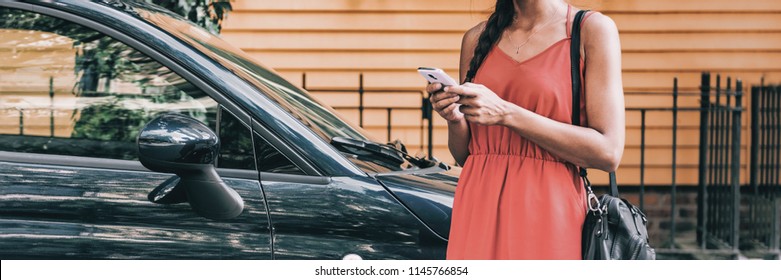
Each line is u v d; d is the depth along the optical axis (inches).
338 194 129.8
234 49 158.6
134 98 135.1
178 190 127.0
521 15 111.9
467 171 115.3
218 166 131.1
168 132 122.3
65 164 130.0
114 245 126.0
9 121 133.5
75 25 135.7
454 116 110.8
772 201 278.8
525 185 110.3
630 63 333.1
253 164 131.3
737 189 276.1
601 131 106.7
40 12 135.7
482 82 112.6
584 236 110.2
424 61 333.1
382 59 333.4
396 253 128.5
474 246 112.7
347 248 127.9
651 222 325.1
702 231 289.0
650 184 334.3
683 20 331.3
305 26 331.9
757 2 329.7
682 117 332.5
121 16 138.0
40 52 135.3
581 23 109.0
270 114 133.9
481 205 113.3
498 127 112.5
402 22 332.5
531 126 105.2
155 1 235.9
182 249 126.1
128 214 126.7
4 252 125.3
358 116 334.6
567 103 108.4
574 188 111.0
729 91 283.6
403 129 335.6
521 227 110.0
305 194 129.5
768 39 330.6
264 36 331.9
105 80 135.4
